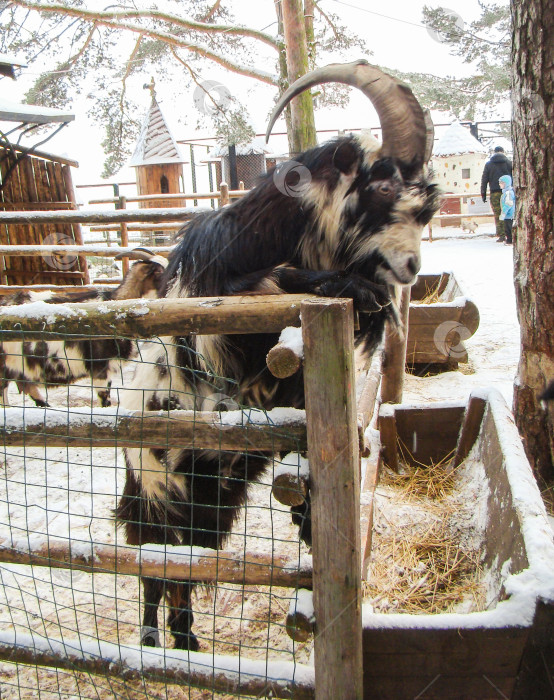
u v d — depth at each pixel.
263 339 1.77
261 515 2.94
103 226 7.70
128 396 1.99
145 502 2.00
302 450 1.43
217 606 2.30
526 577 1.52
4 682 1.88
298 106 4.65
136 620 2.23
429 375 4.72
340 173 1.84
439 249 11.20
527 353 2.64
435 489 2.76
